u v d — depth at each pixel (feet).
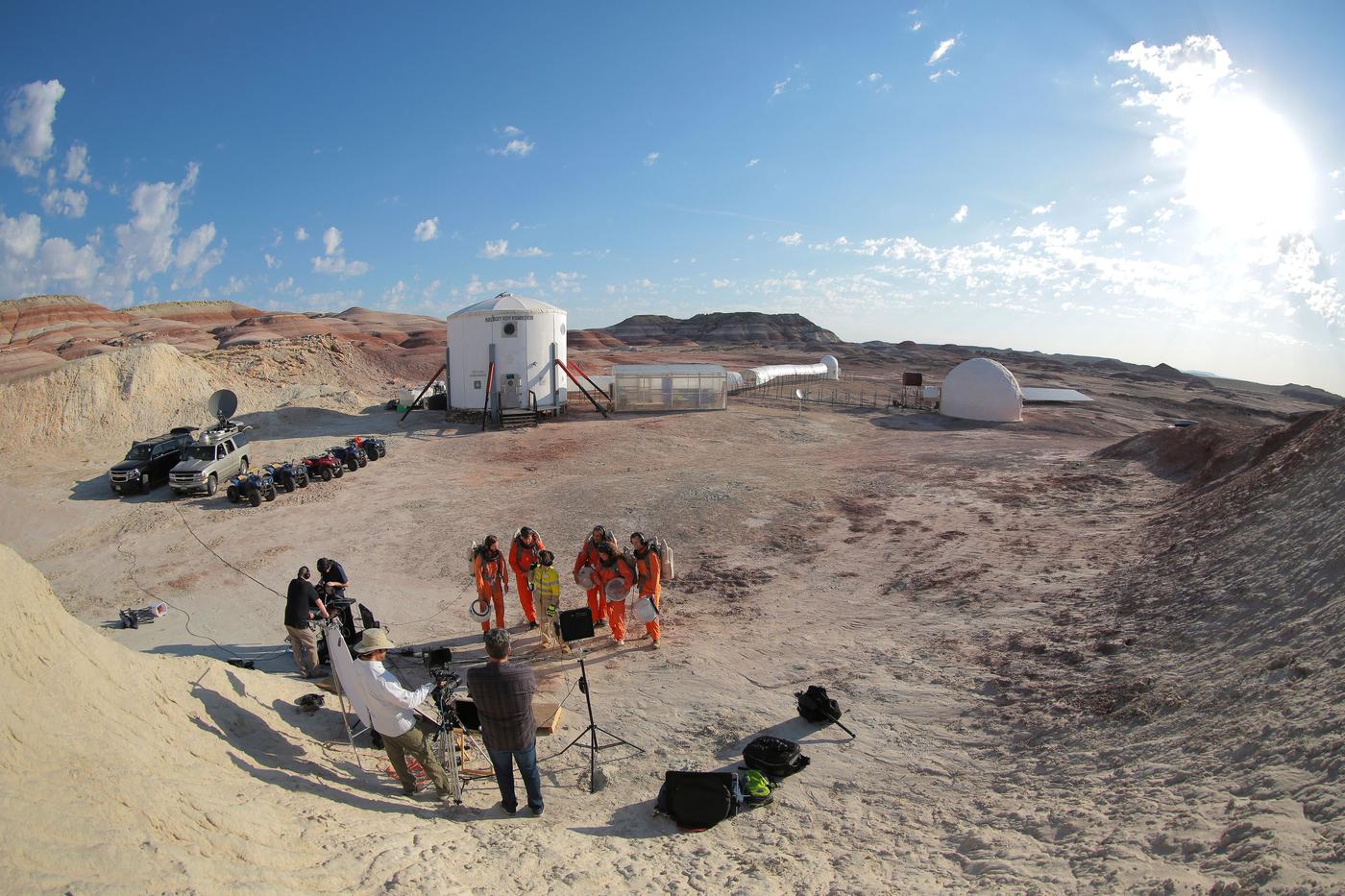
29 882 10.33
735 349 458.91
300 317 427.74
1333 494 31.45
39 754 13.75
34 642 16.08
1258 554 31.86
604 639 38.78
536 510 65.10
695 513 61.36
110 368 109.60
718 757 25.85
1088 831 18.01
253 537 61.67
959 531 53.31
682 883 17.33
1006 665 30.99
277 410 114.01
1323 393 388.16
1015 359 413.18
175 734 18.76
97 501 73.67
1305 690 20.43
